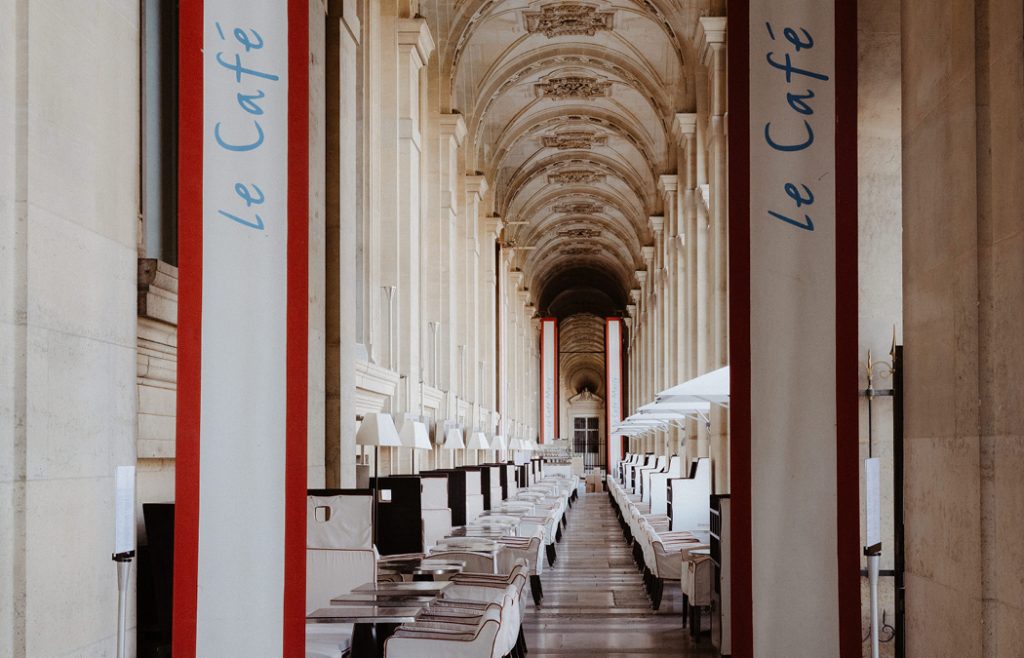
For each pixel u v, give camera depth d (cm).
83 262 468
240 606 459
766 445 479
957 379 451
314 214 931
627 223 4700
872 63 741
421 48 1766
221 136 466
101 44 487
